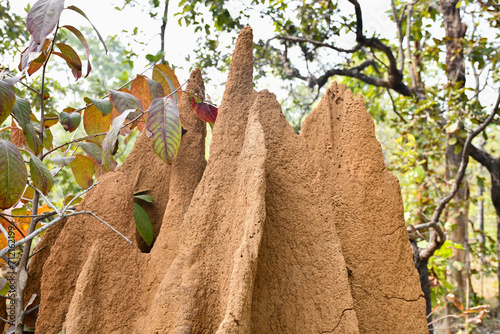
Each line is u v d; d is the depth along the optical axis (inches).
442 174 351.9
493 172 337.7
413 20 396.8
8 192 95.6
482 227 501.4
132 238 117.1
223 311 95.6
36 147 115.2
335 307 99.0
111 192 121.2
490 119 237.8
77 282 106.6
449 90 297.6
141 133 142.3
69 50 125.2
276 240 106.3
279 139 115.0
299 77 374.6
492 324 356.5
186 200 122.9
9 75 129.8
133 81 146.0
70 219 116.7
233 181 110.7
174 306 97.8
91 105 137.1
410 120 364.8
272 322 99.8
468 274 297.4
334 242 104.6
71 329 100.6
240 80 124.3
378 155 120.4
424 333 109.5
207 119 135.2
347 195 118.6
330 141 124.3
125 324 107.0
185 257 103.7
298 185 110.2
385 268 112.3
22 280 107.0
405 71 419.5
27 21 101.7
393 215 116.1
